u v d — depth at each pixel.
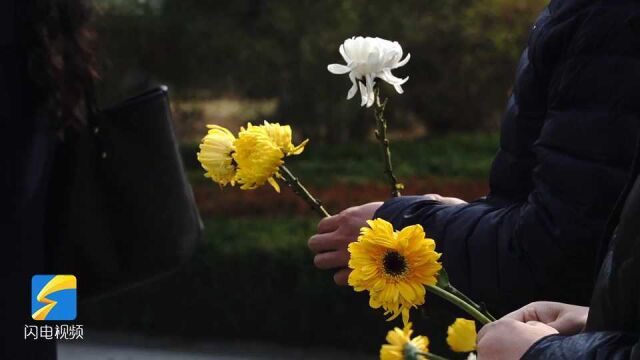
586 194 1.94
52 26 2.75
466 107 16.98
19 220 2.75
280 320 9.29
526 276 2.03
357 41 2.04
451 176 13.81
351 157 15.70
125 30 16.58
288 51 16.67
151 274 3.00
